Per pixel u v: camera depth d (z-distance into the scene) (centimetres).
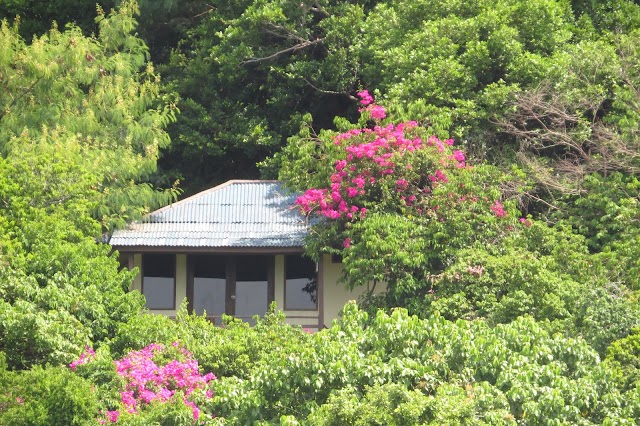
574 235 5116
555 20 6281
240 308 5994
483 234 5175
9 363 3881
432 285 4959
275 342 4247
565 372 3591
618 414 3419
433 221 5141
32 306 3972
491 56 6106
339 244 5494
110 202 5628
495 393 3366
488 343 3556
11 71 5734
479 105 5962
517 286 4681
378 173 5444
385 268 5106
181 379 3909
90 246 4528
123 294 4362
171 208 5884
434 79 5981
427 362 3506
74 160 5375
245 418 3488
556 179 5719
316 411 3309
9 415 3481
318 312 5803
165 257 5991
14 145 5356
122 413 3606
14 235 4472
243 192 6012
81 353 3903
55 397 3550
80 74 5847
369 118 5712
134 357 3981
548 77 5972
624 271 4862
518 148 5947
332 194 5419
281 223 5794
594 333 4150
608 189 5553
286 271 5988
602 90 5888
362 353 3578
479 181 5394
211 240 5691
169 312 5966
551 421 3297
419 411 3170
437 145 5466
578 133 5812
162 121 6075
